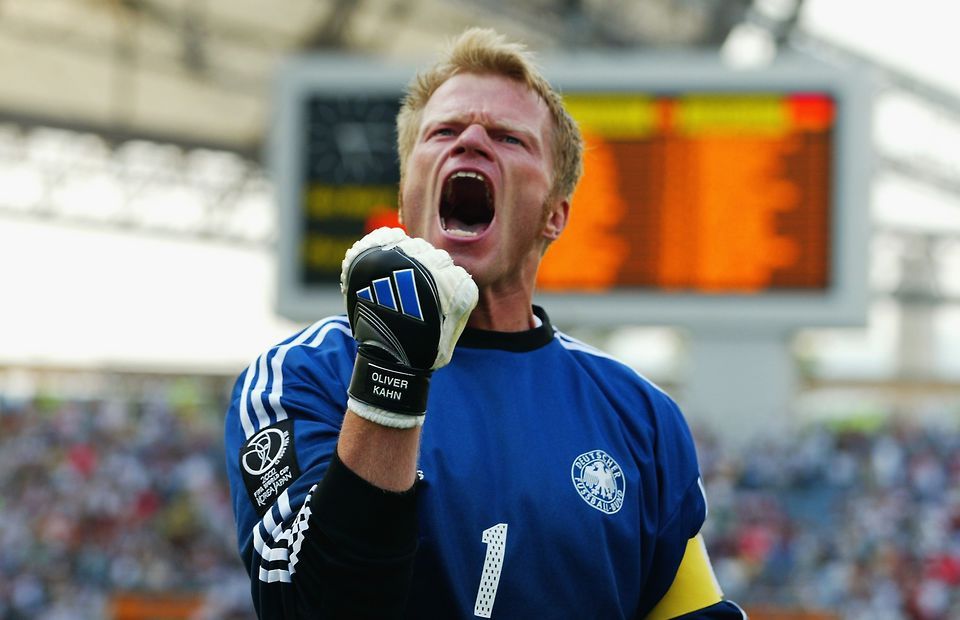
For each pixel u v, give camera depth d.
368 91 22.61
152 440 37.31
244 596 24.91
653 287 21.59
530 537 3.55
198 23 35.88
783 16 32.72
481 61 3.95
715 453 27.06
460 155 3.79
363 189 22.36
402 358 3.03
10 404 40.97
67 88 39.22
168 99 40.09
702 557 4.20
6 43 36.22
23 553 28.95
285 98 22.69
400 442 3.04
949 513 29.44
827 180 21.53
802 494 29.34
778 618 23.81
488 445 3.63
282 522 3.30
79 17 35.19
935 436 34.06
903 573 25.89
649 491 3.91
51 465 35.41
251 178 44.72
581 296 21.69
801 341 58.84
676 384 46.50
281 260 22.31
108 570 27.84
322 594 3.06
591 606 3.63
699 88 21.88
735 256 21.52
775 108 21.78
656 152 21.83
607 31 33.88
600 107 22.00
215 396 44.88
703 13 32.50
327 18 35.97
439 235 3.84
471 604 3.48
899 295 57.88
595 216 21.81
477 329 3.90
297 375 3.64
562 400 3.87
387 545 3.01
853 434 33.28
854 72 21.59
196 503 31.70
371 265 3.09
